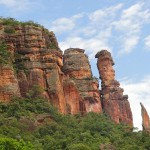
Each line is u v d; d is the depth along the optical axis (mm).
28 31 147500
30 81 141625
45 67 144500
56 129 126750
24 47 146125
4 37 146250
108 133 132125
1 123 122750
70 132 125812
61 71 152000
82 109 149000
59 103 141625
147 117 147250
